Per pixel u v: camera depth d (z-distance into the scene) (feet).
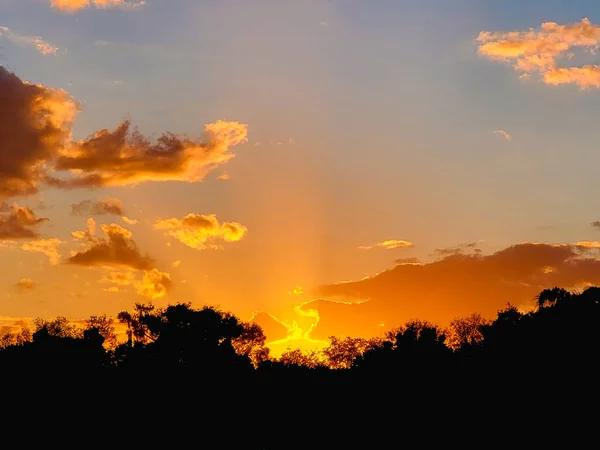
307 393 330.34
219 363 354.13
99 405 309.63
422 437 275.59
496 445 254.27
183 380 336.08
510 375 261.65
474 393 269.64
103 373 330.95
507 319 291.58
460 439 265.34
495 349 280.51
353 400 306.35
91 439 300.40
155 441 311.68
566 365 251.60
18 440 290.76
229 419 328.49
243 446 320.50
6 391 299.79
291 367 353.72
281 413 330.13
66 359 315.58
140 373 335.47
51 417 297.53
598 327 257.96
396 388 291.58
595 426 238.48
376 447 287.48
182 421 319.68
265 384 350.02
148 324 379.55
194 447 316.19
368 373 308.81
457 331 375.86
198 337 368.89
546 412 245.86
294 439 317.22
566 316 263.90
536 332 268.41
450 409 273.95
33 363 308.60
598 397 242.99
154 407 318.24
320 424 313.32
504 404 256.93
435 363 295.28
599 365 249.34
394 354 310.24
